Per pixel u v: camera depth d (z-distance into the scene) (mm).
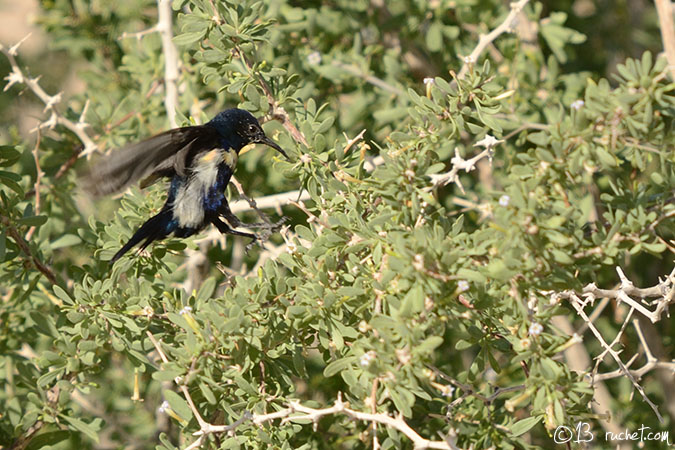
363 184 8336
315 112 9359
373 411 7164
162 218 9633
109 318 8688
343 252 7879
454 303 7176
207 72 9484
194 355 7672
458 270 6875
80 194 13344
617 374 9055
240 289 8297
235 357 7855
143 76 14148
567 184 7230
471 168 8203
